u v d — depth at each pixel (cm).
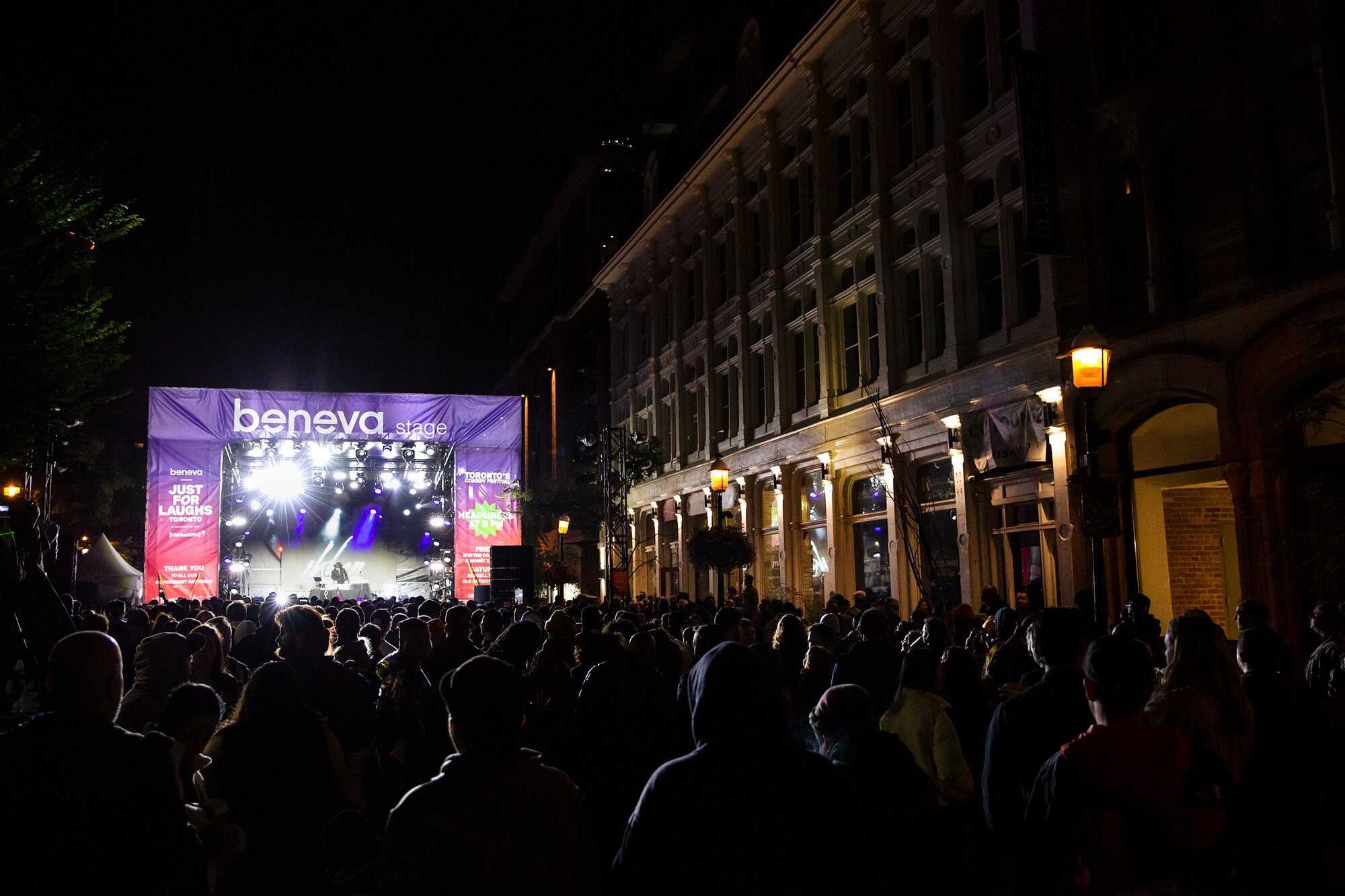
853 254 2597
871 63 2466
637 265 4359
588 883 325
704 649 743
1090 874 328
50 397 1377
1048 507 1872
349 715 653
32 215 1267
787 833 278
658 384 4025
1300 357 1328
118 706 346
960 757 539
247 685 511
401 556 4728
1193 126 1527
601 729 587
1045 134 1778
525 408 4284
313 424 4050
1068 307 1753
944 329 2244
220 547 4009
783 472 2938
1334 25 1320
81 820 315
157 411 3897
